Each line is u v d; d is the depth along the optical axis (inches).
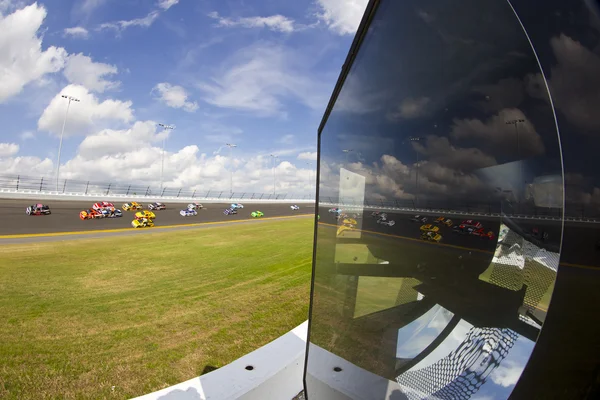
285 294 333.1
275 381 123.5
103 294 361.7
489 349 24.5
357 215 56.3
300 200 4795.8
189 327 250.4
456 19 29.3
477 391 25.0
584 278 19.1
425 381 32.1
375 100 48.4
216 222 1882.4
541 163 21.6
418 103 35.7
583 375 19.3
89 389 163.3
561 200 20.2
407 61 37.9
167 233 1224.2
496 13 25.4
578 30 20.9
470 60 27.7
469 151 27.4
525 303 22.2
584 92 20.0
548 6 22.5
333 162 79.1
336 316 69.8
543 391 21.0
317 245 93.7
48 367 187.2
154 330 246.7
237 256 623.5
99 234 1234.6
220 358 197.0
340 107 72.2
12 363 192.7
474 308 26.3
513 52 24.0
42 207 1739.7
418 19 35.4
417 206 35.6
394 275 40.4
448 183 30.1
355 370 53.8
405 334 37.0
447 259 29.5
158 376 176.1
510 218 23.2
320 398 73.2
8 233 1234.6
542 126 21.7
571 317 19.8
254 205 3316.9
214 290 362.3
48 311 300.8
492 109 25.4
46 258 626.2
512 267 23.1
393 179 41.7
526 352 21.9
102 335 239.0
